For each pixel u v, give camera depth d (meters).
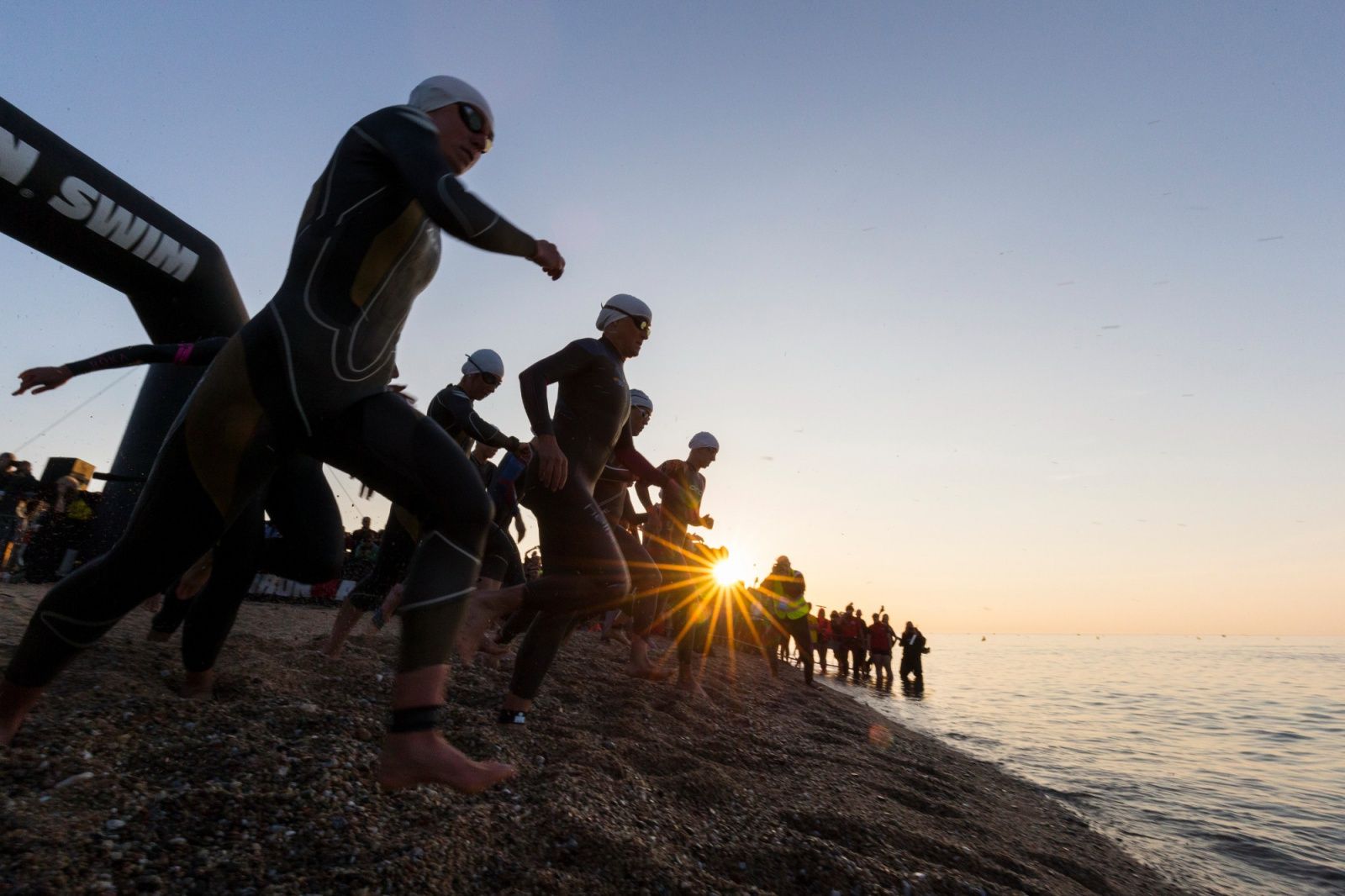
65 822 1.48
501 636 4.38
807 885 1.98
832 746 4.93
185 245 6.17
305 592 9.73
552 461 2.84
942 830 3.06
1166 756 8.92
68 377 2.32
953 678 27.80
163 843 1.50
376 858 1.57
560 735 3.06
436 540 1.63
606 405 3.22
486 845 1.78
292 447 1.72
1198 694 21.48
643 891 1.71
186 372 6.89
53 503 7.20
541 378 2.96
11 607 3.90
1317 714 15.59
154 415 6.90
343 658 3.96
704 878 1.83
